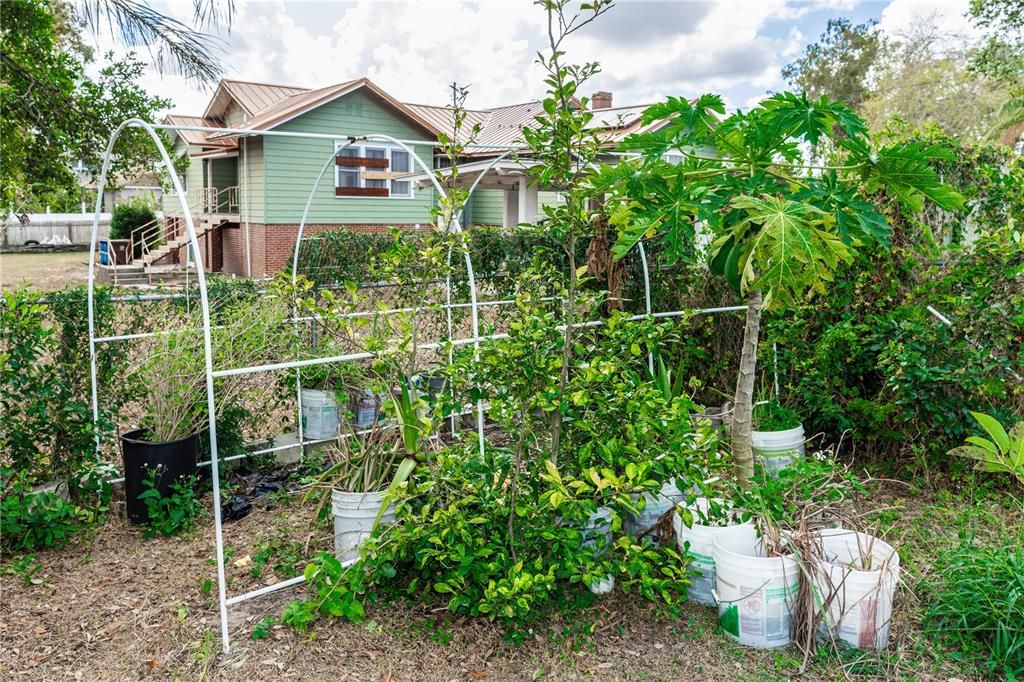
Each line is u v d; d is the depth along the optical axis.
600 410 3.47
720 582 3.19
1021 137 19.23
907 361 4.90
